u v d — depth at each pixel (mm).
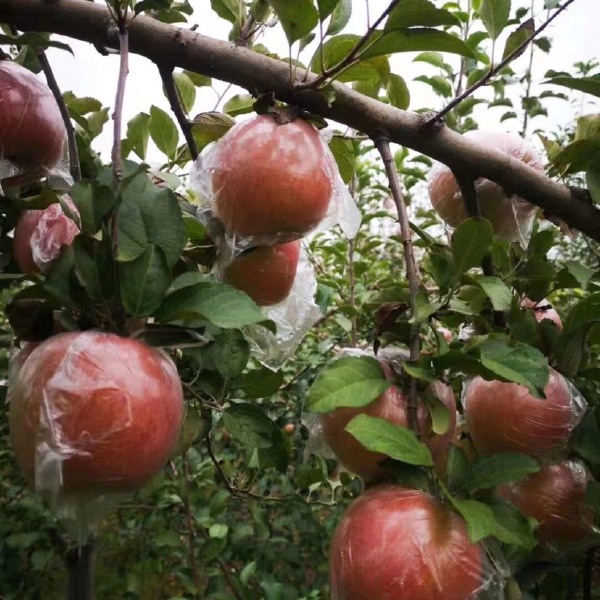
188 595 3117
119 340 764
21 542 2773
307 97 1042
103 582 3273
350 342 2557
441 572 774
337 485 1723
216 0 1195
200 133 1260
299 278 1324
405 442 817
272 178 961
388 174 1072
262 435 1113
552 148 1351
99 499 752
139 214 792
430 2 880
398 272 3787
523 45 1050
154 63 1091
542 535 1188
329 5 933
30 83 1083
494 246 1354
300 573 2998
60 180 1153
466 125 2301
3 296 2115
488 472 862
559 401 1115
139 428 725
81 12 1039
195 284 779
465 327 1411
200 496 2701
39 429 712
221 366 1118
